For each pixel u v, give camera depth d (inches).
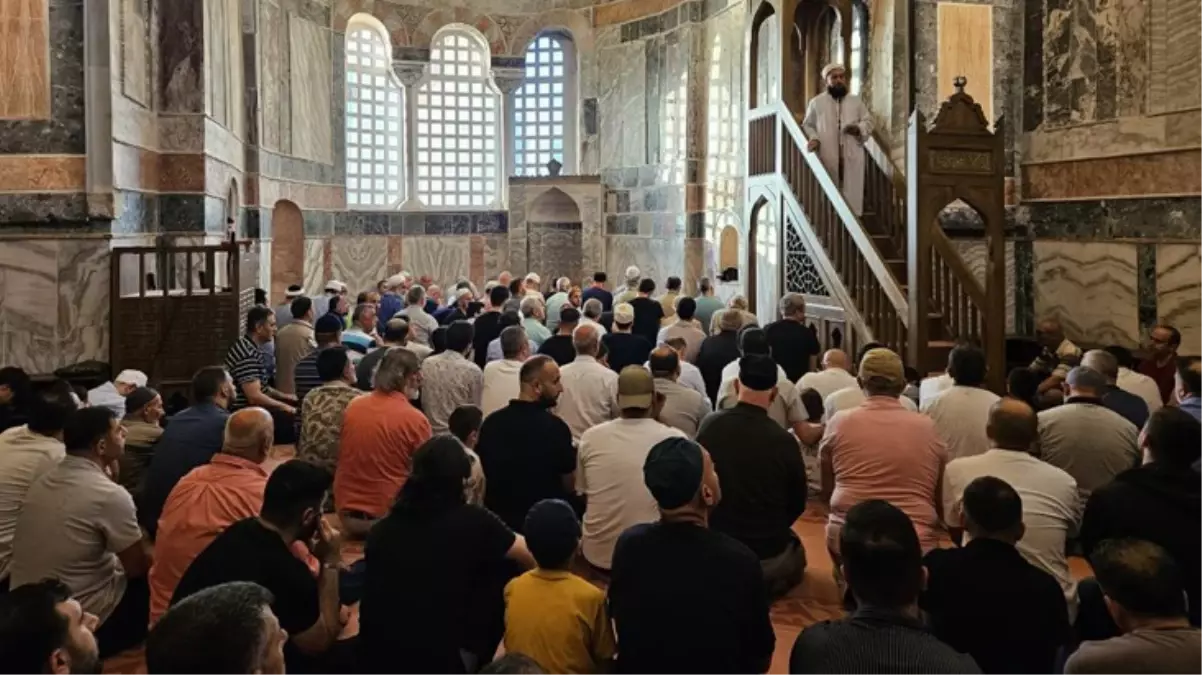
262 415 183.8
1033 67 486.0
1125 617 118.7
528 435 235.6
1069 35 462.9
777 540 227.0
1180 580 116.4
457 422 235.1
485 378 310.3
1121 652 113.1
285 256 775.1
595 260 853.2
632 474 218.4
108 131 426.9
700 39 764.6
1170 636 113.8
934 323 387.5
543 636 146.6
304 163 775.7
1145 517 168.4
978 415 248.1
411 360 261.1
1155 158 418.0
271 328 363.6
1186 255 402.0
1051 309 480.7
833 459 215.3
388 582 155.3
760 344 295.6
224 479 178.1
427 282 659.4
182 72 526.0
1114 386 272.5
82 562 187.6
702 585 139.3
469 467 162.4
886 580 108.2
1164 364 350.6
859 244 419.5
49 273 422.0
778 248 508.1
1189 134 397.7
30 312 420.8
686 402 278.7
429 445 160.9
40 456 210.5
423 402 310.7
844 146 481.1
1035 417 192.2
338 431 280.5
